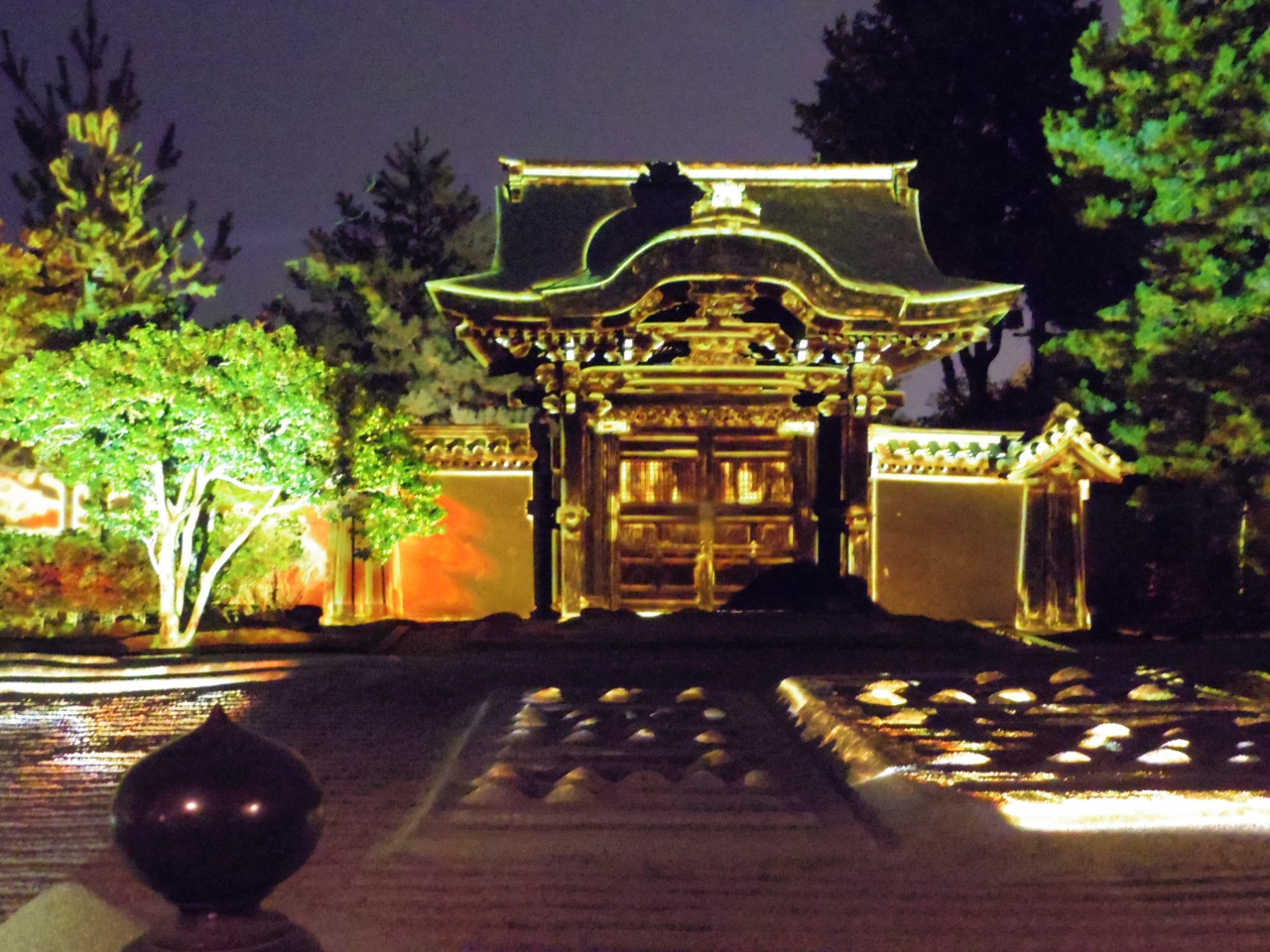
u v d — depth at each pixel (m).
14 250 19.67
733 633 15.78
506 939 4.63
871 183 20.84
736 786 6.91
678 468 18.47
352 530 18.62
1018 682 10.74
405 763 8.30
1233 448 19.86
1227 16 20.50
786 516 18.42
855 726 8.27
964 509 18.84
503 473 18.88
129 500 18.06
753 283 17.39
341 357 25.56
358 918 4.83
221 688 12.16
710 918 4.83
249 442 14.59
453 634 16.36
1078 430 18.48
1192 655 14.80
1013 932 4.65
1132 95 21.03
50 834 6.64
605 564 18.34
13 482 18.80
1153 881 5.15
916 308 17.97
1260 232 20.39
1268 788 6.22
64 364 14.17
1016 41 27.59
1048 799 5.91
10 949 4.25
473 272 26.72
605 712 9.75
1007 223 27.98
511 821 6.20
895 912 4.87
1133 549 22.08
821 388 18.34
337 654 14.09
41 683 12.24
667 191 20.36
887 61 28.42
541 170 20.34
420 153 27.25
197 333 14.60
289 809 3.40
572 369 18.14
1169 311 20.61
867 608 17.95
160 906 5.15
